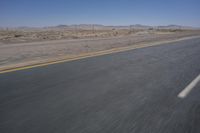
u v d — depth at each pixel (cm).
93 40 2433
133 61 946
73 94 478
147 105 407
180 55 1140
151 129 312
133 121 338
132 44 1878
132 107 397
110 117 353
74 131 306
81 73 698
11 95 471
